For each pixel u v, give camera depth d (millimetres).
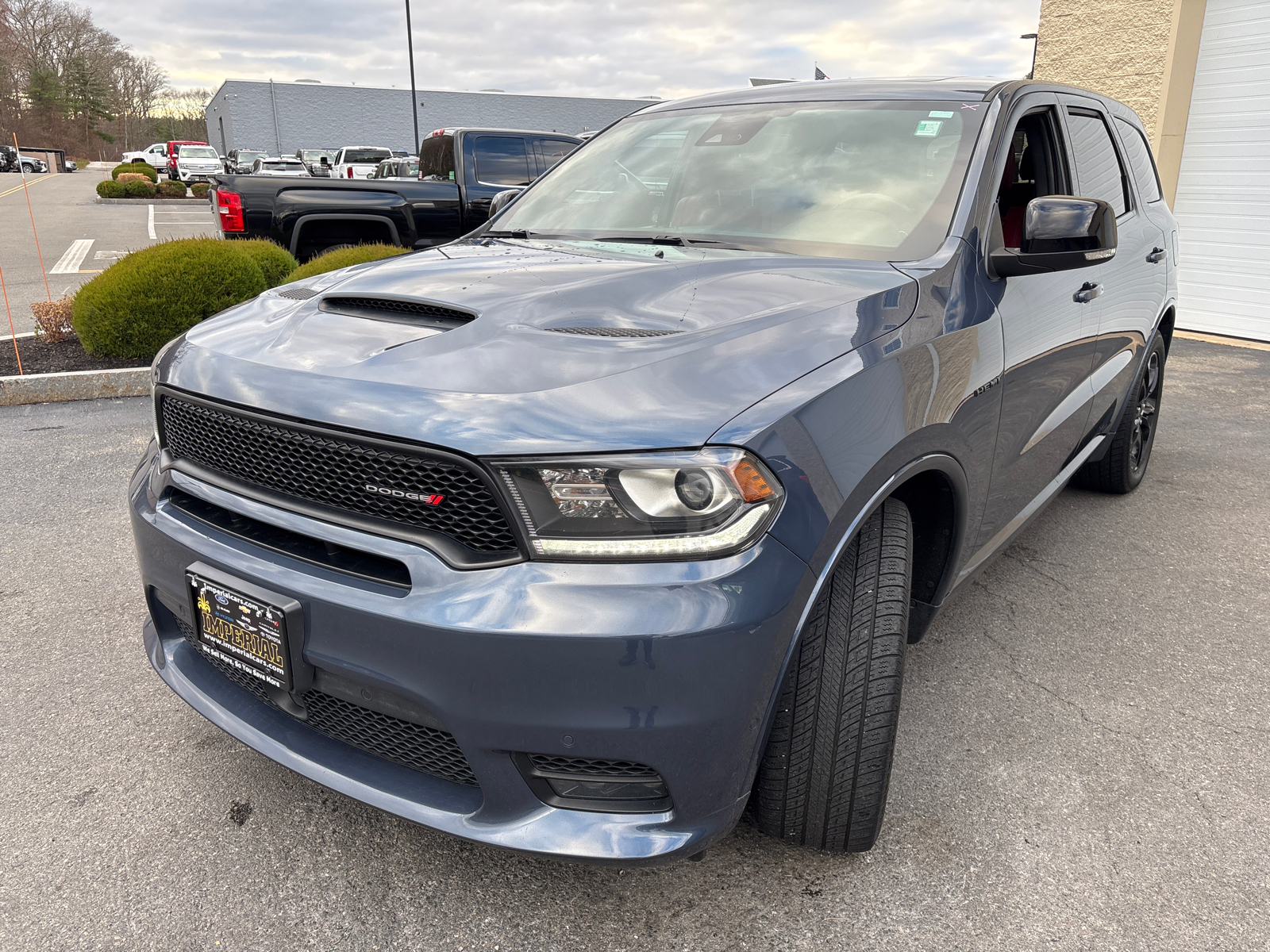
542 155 9188
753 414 1575
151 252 7160
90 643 3006
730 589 1505
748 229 2637
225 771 2361
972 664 2959
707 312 1927
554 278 2176
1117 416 4004
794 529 1574
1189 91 9391
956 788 2320
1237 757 2475
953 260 2309
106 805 2219
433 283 2162
